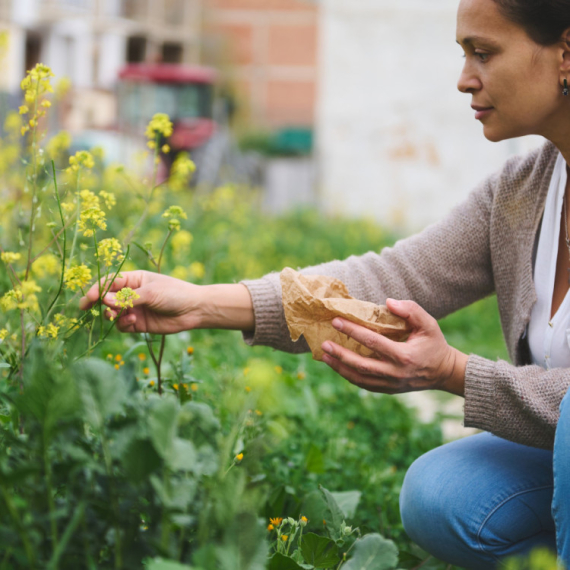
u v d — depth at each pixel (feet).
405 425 12.26
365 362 5.95
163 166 49.52
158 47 91.66
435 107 42.80
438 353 6.05
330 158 43.91
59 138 10.75
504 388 6.06
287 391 11.89
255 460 5.18
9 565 4.51
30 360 5.06
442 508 6.56
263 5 96.43
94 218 6.57
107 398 4.34
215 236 20.84
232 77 95.14
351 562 4.97
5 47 14.55
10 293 6.50
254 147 86.53
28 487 4.45
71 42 79.10
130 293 6.20
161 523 4.59
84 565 4.63
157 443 4.24
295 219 37.35
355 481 9.52
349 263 7.30
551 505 6.29
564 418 5.70
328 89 43.68
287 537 6.48
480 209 7.29
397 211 43.24
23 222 9.32
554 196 6.69
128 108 57.06
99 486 4.62
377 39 42.98
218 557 4.26
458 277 7.27
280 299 6.83
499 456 6.82
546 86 6.04
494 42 6.01
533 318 6.79
